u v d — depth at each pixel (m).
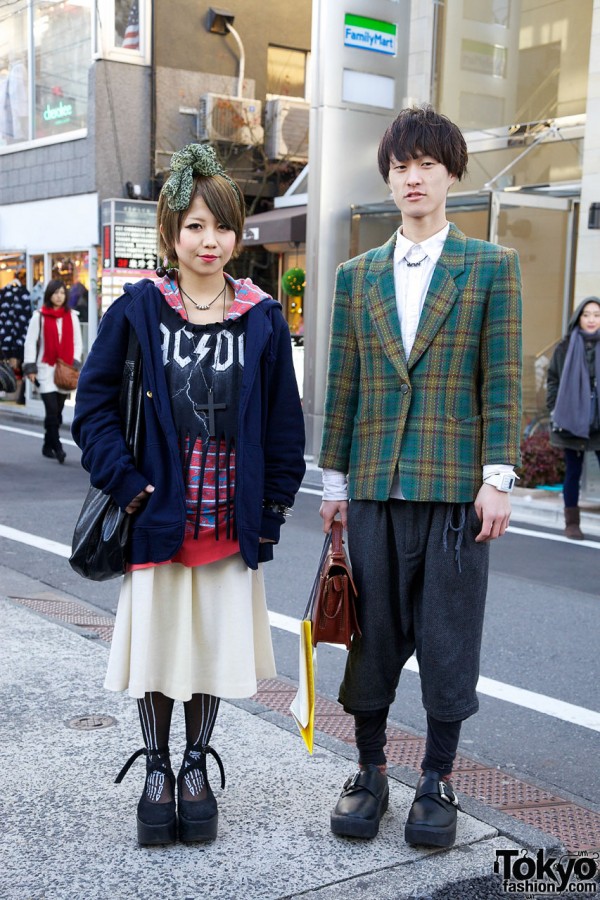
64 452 11.12
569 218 10.66
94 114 15.23
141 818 2.62
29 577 6.02
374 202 11.85
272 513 2.73
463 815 2.90
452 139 2.67
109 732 3.39
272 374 2.72
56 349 10.71
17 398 17.30
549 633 5.17
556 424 7.65
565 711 4.11
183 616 2.60
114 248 14.38
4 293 16.92
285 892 2.43
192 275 2.65
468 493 2.64
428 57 11.87
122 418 2.64
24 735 3.35
